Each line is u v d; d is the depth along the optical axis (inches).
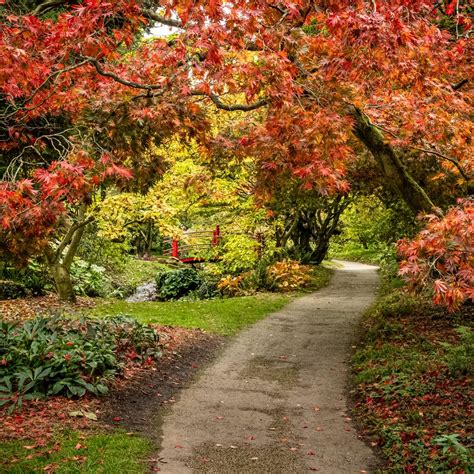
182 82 225.1
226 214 813.9
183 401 274.2
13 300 583.2
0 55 203.6
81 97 265.9
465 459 180.5
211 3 171.3
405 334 393.7
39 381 245.9
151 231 1346.0
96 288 765.3
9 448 184.5
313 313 558.9
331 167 239.0
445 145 323.3
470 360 297.0
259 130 265.3
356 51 202.1
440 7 309.6
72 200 209.9
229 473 190.1
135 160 267.7
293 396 291.6
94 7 201.2
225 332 457.4
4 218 194.4
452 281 168.7
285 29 217.6
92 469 175.3
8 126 264.8
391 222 585.0
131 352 325.1
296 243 1011.9
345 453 213.6
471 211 172.2
